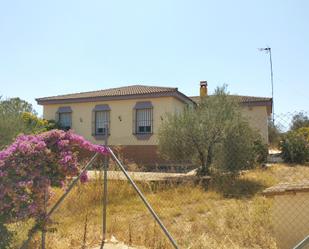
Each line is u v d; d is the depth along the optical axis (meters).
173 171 14.05
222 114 13.26
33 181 4.52
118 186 9.78
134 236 6.39
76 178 4.95
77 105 22.69
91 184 9.54
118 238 6.39
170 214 8.26
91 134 22.11
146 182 10.32
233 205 8.60
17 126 12.08
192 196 9.62
